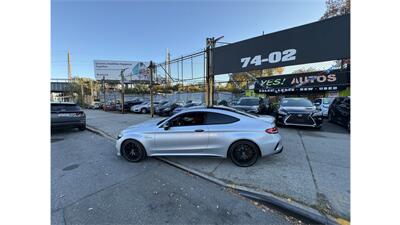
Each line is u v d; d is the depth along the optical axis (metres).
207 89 9.30
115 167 4.37
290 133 7.53
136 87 34.72
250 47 8.05
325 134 7.34
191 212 2.67
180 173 4.01
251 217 2.55
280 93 18.33
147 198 3.04
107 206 2.83
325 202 2.79
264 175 3.73
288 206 2.73
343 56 6.21
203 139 4.26
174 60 11.55
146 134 4.54
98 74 38.97
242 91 20.56
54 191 3.27
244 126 4.18
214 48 9.04
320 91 16.30
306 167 4.08
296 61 7.08
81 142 6.91
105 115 16.89
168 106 15.97
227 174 3.83
